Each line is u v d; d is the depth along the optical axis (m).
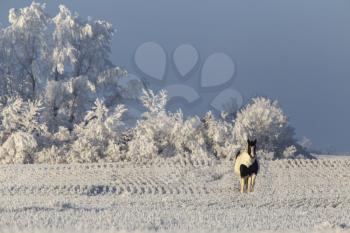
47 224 21.20
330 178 54.06
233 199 36.75
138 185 49.69
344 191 44.47
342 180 53.22
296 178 53.69
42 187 44.50
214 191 45.91
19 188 43.50
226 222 23.55
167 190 47.09
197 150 66.81
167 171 56.53
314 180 52.84
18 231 18.52
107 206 31.86
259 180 51.94
